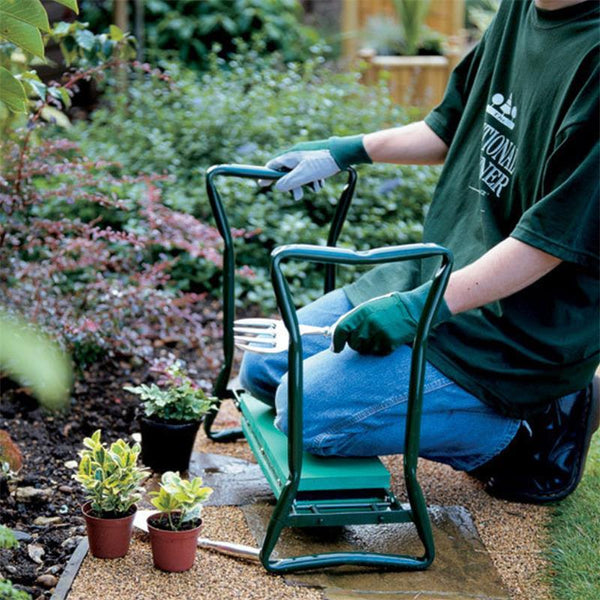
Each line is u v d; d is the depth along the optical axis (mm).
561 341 2314
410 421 2137
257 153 4457
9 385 3064
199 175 4547
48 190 3457
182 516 2160
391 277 2654
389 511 2205
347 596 2127
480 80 2574
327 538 2375
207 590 2119
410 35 7219
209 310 4078
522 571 2293
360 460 2332
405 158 2744
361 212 4480
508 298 2318
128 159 4668
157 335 3461
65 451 2783
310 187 2783
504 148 2434
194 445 2910
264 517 2463
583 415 2584
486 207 2451
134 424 3016
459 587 2193
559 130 2180
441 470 2809
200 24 7129
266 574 2193
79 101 6062
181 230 3873
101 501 2176
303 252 1979
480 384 2332
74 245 3254
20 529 2375
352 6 7445
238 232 3678
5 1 2221
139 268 3924
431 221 2641
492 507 2592
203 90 5145
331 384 2287
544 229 2127
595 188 2117
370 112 4984
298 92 5020
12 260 3121
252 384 2617
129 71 5695
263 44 5949
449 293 2162
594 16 2238
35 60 3131
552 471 2586
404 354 2324
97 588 2092
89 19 6754
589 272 2268
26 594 1935
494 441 2432
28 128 3047
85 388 3207
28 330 2883
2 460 2375
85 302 3299
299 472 2109
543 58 2311
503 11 2541
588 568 2273
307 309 2689
